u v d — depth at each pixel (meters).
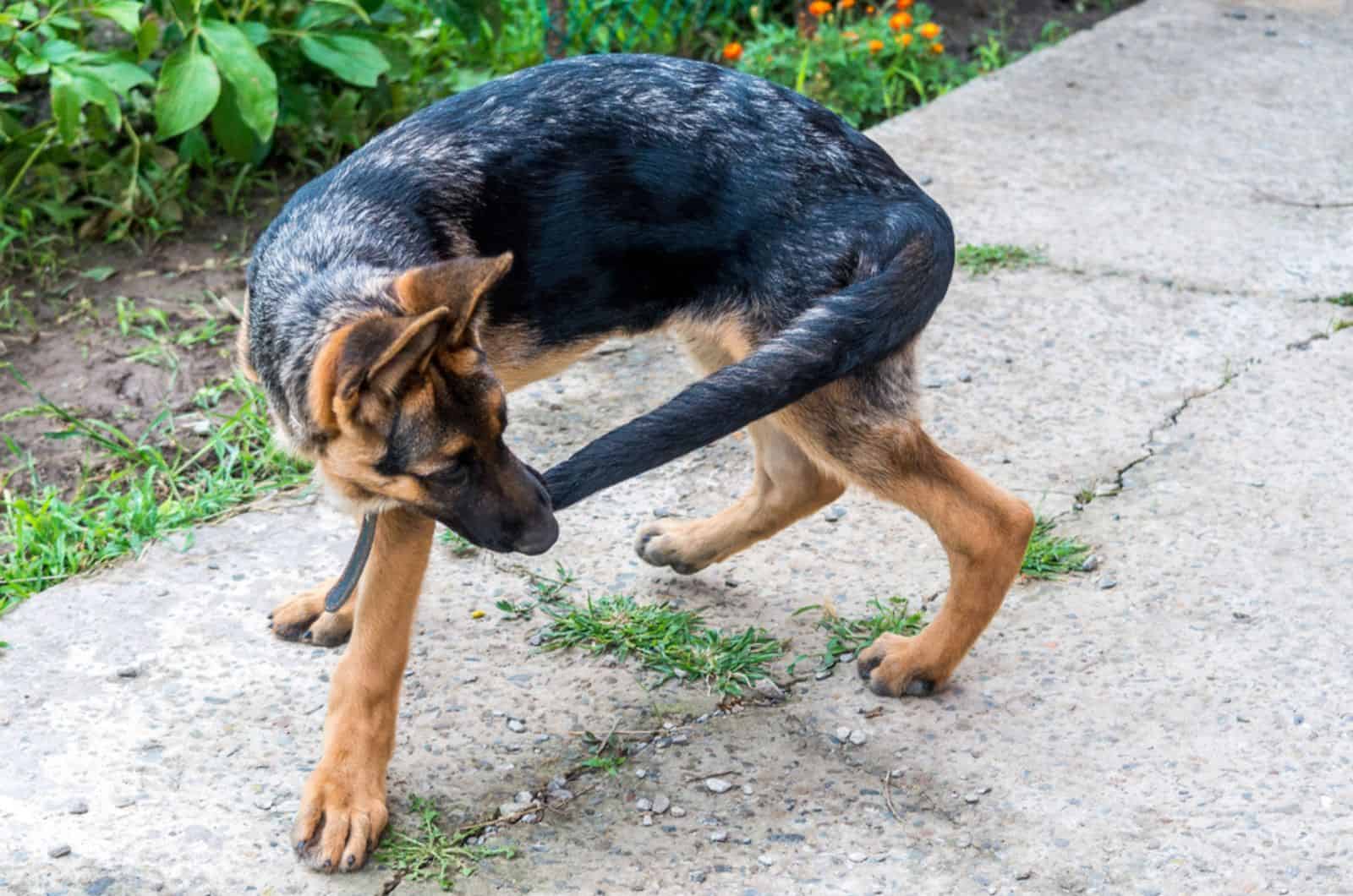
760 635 3.85
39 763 3.36
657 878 3.11
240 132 5.73
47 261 5.56
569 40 7.22
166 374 5.04
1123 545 4.13
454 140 3.28
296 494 4.39
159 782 3.32
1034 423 4.69
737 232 3.30
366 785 3.21
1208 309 5.30
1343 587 3.92
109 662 3.69
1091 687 3.63
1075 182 6.24
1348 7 8.16
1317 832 3.17
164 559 4.09
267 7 6.03
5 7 5.73
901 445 3.39
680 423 3.01
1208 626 3.81
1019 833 3.21
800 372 3.09
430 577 4.02
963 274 5.55
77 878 3.06
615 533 4.25
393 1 6.38
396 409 2.76
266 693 3.61
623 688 3.66
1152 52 7.56
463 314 2.71
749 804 3.31
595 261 3.32
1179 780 3.33
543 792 3.34
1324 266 5.57
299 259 3.14
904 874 3.11
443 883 3.08
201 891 3.05
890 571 4.09
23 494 4.49
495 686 3.65
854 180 3.34
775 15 7.88
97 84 5.34
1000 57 7.70
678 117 3.33
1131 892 3.04
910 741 3.48
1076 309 5.32
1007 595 3.96
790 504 3.87
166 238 5.82
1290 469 4.42
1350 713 3.50
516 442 4.59
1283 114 6.88
